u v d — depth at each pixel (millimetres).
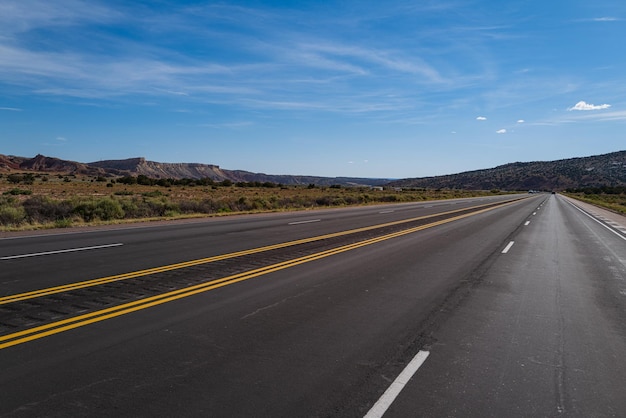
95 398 4012
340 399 4102
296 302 7359
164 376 4477
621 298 8281
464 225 23344
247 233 17469
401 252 13297
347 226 21203
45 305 6793
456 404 4066
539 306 7574
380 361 4992
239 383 4363
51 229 17844
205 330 5863
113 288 7957
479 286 8977
